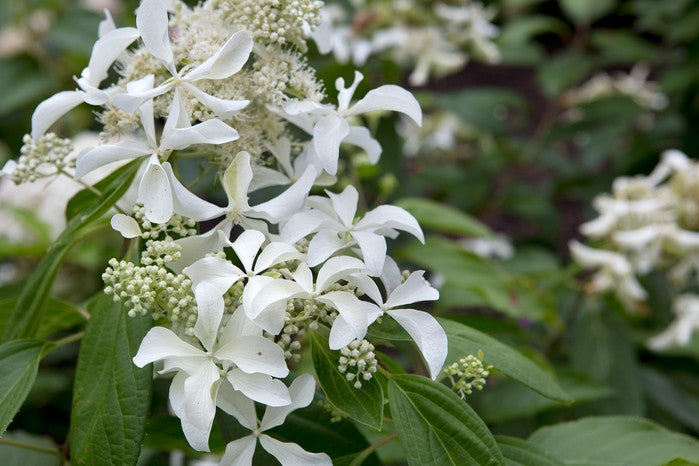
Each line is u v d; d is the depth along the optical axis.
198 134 0.81
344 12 1.90
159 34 0.83
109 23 0.92
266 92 0.86
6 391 0.87
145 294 0.80
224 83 0.85
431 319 0.81
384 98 0.86
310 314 0.82
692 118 2.04
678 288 1.54
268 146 0.88
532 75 3.44
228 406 0.81
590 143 2.32
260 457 0.88
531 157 2.25
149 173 0.82
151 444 1.02
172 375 0.86
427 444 0.81
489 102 2.12
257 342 0.80
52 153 0.91
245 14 0.87
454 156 2.37
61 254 0.93
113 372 0.84
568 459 0.94
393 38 1.67
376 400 0.81
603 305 1.50
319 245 0.82
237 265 0.85
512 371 0.87
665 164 1.42
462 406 0.82
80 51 2.00
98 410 0.83
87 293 1.66
